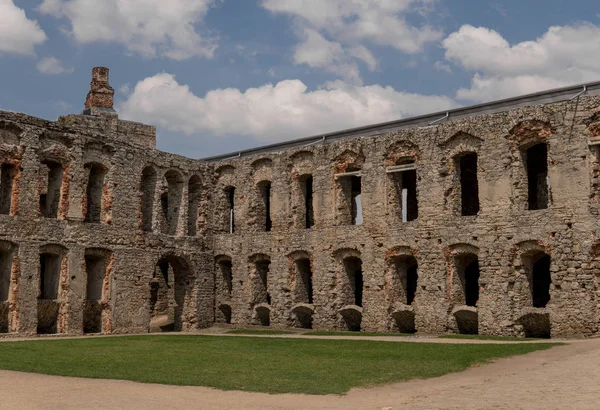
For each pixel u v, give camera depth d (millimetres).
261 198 48938
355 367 23062
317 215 44781
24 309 37500
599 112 34125
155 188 46250
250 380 20406
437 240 39094
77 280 40500
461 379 20547
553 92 37219
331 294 43469
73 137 41000
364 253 42188
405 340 33125
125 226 43594
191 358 25906
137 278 44000
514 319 35875
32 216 38438
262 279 48594
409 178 48344
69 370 22516
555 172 35188
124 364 24156
